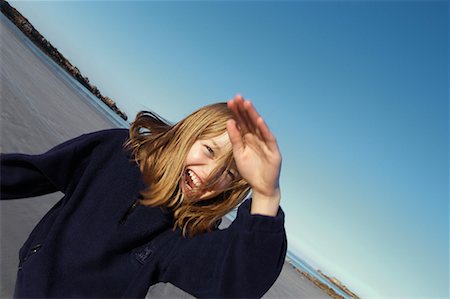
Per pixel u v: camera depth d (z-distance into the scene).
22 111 2.80
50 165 0.61
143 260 0.61
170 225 0.65
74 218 0.62
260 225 0.50
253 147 0.49
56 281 0.58
